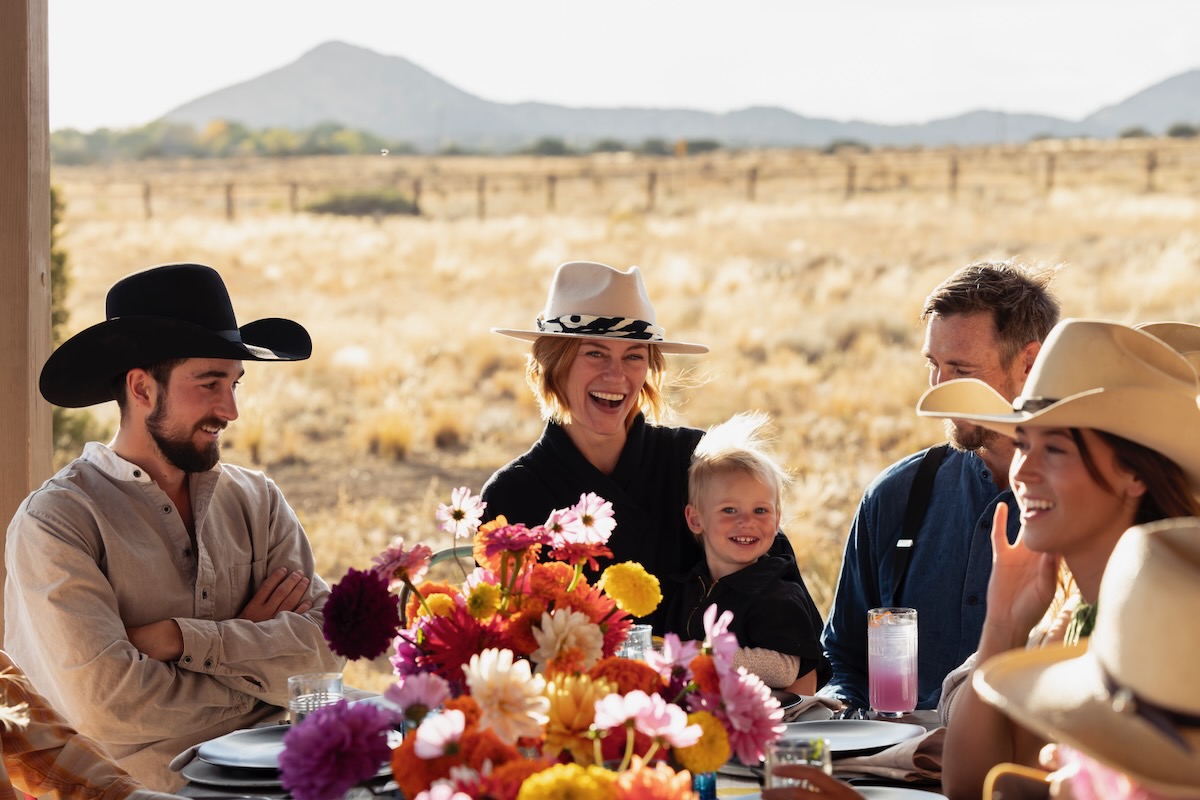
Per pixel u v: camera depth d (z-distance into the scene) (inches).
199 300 158.9
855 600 173.5
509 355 874.8
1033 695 86.4
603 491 170.9
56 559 146.5
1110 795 86.9
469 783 78.2
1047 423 102.0
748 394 725.9
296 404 731.4
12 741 119.8
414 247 1537.9
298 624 155.2
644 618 168.6
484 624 103.0
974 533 163.8
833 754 119.8
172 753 147.2
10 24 166.4
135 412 155.0
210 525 159.0
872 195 2139.5
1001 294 160.4
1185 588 79.1
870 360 825.5
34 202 170.1
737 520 160.2
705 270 1280.8
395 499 542.6
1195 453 99.6
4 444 167.9
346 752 84.9
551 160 3592.5
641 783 75.3
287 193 2498.8
